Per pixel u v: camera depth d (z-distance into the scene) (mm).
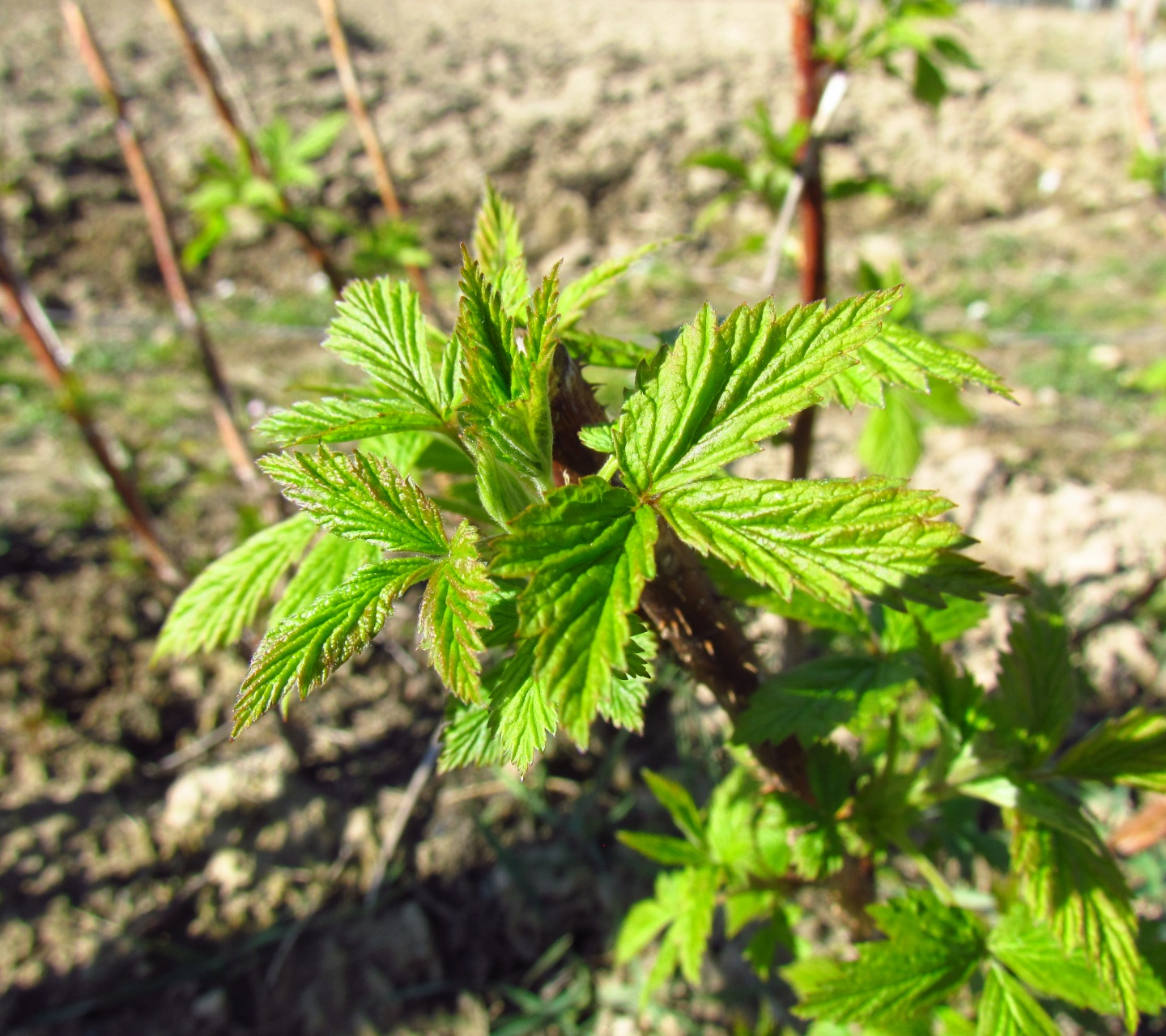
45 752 2904
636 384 761
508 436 749
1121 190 5836
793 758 1234
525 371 752
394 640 3166
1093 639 3035
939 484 3545
